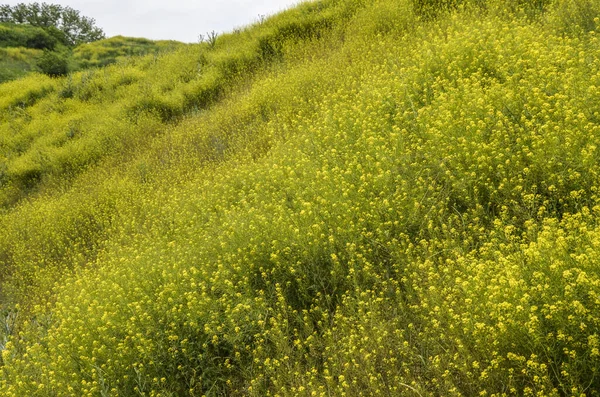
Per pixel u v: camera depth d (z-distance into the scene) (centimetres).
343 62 1035
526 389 265
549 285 299
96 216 938
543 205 384
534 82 529
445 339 332
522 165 433
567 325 275
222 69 1491
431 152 503
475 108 524
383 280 422
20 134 1697
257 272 489
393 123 652
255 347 422
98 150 1321
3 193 1331
